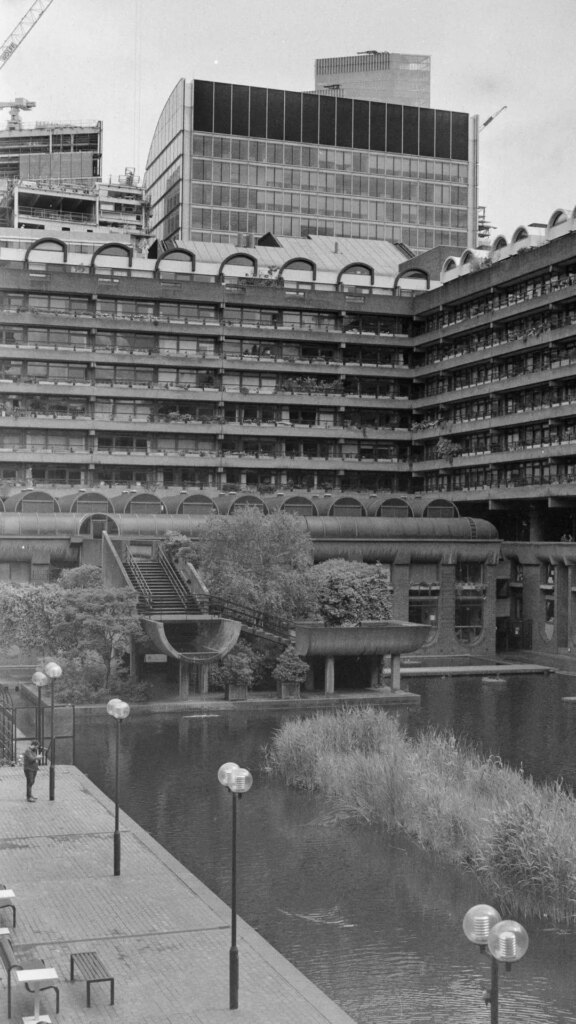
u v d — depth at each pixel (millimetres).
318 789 40875
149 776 43094
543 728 54500
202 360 106000
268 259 122812
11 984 21922
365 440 111375
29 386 102062
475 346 103500
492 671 76750
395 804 36156
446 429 105875
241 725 54656
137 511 88812
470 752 46344
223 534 67688
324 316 110312
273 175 158000
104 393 103875
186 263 109438
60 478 104438
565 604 88188
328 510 95250
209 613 64438
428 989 23562
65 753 47156
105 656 60344
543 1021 22031
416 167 163000
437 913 28344
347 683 67188
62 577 68688
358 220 160500
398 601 85750
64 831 34031
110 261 107625
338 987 23625
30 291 102312
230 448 109000
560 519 99625
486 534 89312
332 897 29453
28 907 26969
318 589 66250
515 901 29078
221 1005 21391
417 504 95188
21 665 73125
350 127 160750
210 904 27516
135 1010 21094
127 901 27562
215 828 35844
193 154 155375
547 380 92062
